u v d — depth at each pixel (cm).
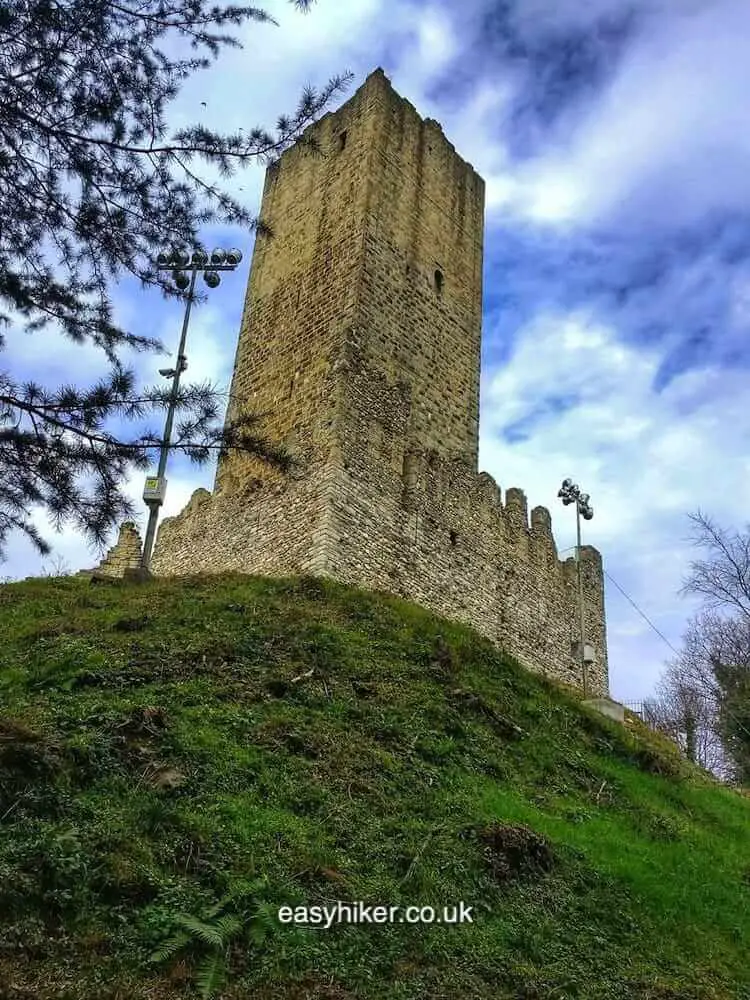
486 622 2473
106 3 979
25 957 757
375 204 2714
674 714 3762
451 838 1112
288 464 1086
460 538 2498
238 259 2314
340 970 833
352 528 2170
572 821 1335
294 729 1284
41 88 972
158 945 796
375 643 1722
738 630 3700
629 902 1116
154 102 1021
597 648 2908
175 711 1252
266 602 1820
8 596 1938
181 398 999
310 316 2631
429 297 2783
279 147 1074
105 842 904
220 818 1009
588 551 3081
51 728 1112
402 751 1348
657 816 1502
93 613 1736
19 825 898
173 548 2686
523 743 1582
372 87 2906
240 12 1027
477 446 2758
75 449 962
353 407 2339
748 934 1128
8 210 995
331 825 1073
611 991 920
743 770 3089
